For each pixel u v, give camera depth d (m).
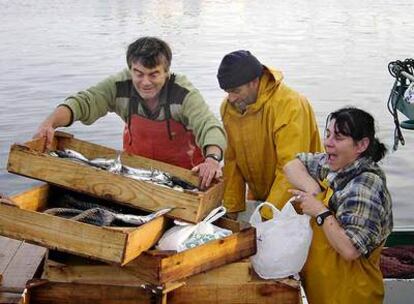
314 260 3.69
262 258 3.57
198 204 3.42
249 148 4.44
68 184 3.62
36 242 3.31
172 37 27.36
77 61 21.03
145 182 3.49
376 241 3.51
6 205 3.35
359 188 3.50
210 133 3.94
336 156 3.57
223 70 4.21
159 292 3.26
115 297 3.42
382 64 21.33
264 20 34.16
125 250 3.12
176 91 4.08
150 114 4.16
